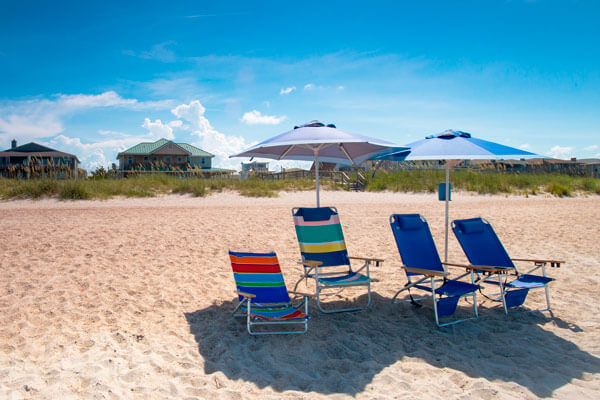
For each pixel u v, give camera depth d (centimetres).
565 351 374
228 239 870
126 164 4525
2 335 407
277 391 314
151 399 302
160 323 443
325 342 400
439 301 433
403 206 1446
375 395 306
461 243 508
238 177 2497
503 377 330
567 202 1576
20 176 1844
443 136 500
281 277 456
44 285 560
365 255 751
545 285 464
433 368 347
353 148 575
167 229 973
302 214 530
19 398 297
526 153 457
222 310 484
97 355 366
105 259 697
